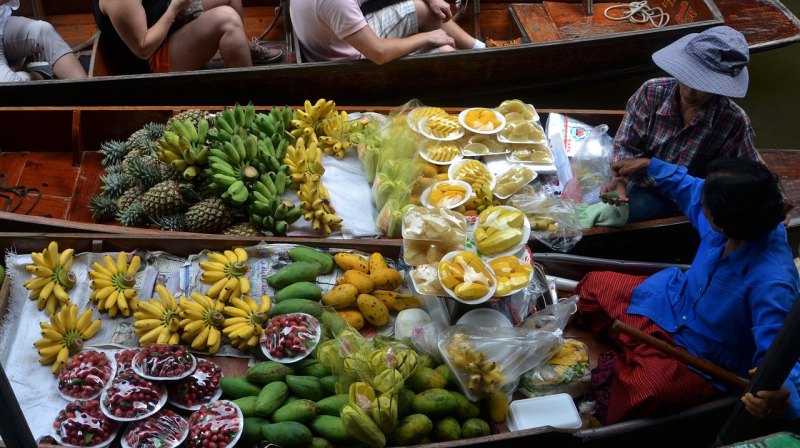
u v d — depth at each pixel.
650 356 2.86
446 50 4.45
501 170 3.78
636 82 5.41
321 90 4.36
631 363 2.90
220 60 5.00
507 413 2.85
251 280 3.11
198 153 3.47
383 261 3.19
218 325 2.91
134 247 3.18
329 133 3.80
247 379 2.75
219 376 2.75
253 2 5.43
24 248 3.12
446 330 2.88
